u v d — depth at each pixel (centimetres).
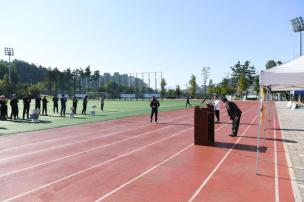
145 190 676
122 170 841
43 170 834
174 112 3241
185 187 700
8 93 7862
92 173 808
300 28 5812
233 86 10569
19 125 1878
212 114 1327
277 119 2539
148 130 1711
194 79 9769
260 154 1072
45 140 1335
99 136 1470
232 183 733
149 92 10456
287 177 786
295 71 791
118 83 12062
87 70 12306
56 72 11725
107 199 619
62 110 2573
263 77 820
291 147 1213
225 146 1227
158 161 952
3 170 830
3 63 13425
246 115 3008
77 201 606
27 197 627
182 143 1290
